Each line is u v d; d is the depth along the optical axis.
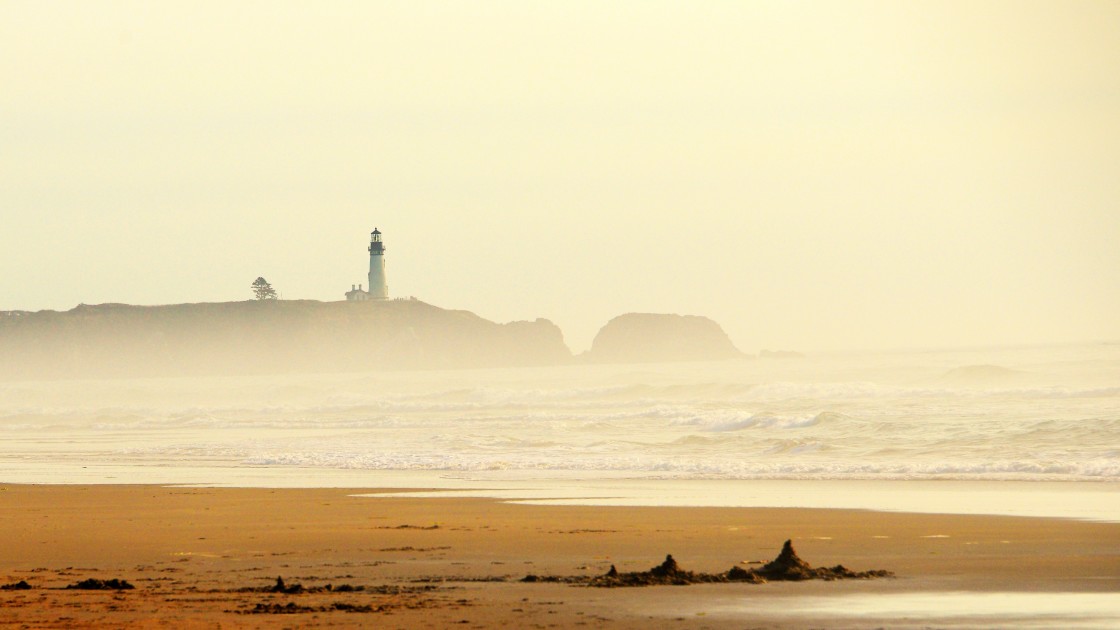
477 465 134.50
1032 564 62.09
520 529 80.12
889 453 137.00
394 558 67.56
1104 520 79.88
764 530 78.06
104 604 52.16
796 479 115.19
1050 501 92.38
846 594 53.19
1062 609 49.53
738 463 129.38
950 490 102.50
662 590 54.34
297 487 114.69
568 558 66.75
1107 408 199.38
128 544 75.50
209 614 49.44
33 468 147.75
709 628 45.91
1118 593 53.47
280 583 55.69
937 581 56.75
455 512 91.38
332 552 70.44
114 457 164.88
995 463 120.12
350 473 130.38
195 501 102.38
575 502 97.56
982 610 49.34
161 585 57.88
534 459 139.38
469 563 65.12
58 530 83.38
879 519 82.88
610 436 181.88
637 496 101.75
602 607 50.25
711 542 72.81
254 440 192.88
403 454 151.12
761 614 48.59
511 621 47.34
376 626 46.50
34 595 54.81
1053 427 150.00
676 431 190.50
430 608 50.31
